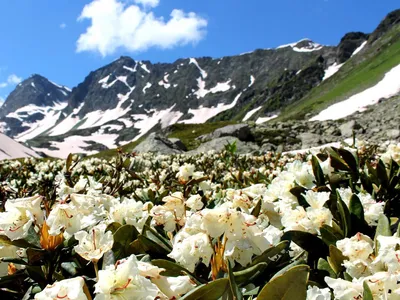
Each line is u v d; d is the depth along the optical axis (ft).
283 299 4.53
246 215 6.11
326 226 7.72
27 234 6.90
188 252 6.30
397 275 5.17
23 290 7.26
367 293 4.99
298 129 124.88
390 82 330.75
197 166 31.58
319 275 6.81
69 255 6.95
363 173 12.64
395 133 85.71
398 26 524.52
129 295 4.80
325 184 11.68
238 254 6.34
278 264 6.86
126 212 9.20
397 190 11.81
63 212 6.69
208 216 6.08
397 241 5.62
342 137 104.17
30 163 30.60
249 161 32.45
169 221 8.44
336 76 515.50
